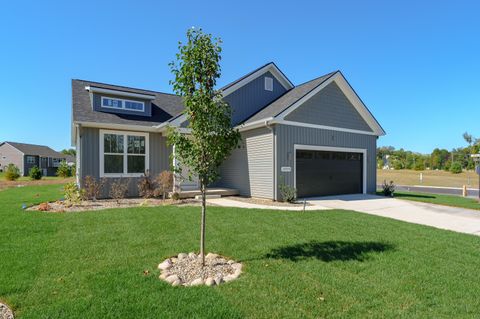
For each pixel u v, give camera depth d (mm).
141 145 12578
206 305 2926
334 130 13602
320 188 13227
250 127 12406
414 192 19375
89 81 14852
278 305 2959
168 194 11883
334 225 6918
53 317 2654
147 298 3061
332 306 2971
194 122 4191
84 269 3906
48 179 32125
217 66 4242
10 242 5133
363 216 8250
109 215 7641
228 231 6121
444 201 12445
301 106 12375
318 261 4367
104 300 2994
